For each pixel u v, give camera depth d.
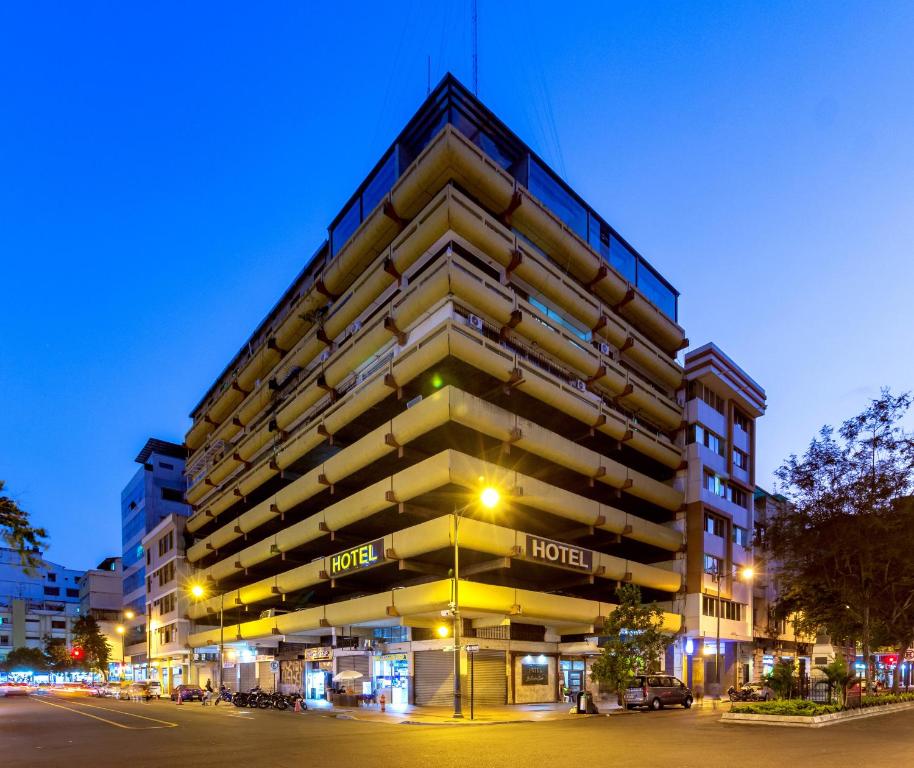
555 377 37.44
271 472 47.56
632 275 51.50
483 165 36.41
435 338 32.12
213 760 15.54
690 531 47.31
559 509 36.91
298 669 48.28
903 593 39.25
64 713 37.09
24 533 24.39
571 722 25.19
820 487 37.50
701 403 50.22
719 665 46.94
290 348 53.19
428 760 14.77
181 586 66.25
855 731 20.59
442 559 36.47
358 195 46.72
